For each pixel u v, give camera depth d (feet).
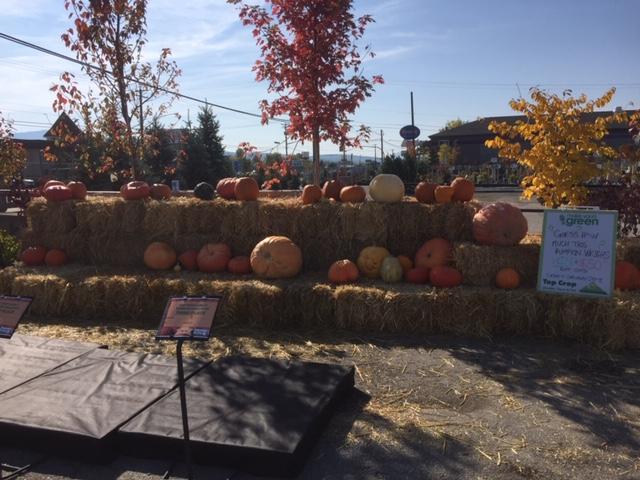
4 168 49.83
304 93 24.52
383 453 10.61
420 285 19.25
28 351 15.20
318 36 24.23
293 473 9.80
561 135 23.99
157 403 11.75
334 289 18.69
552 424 11.69
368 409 12.51
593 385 13.69
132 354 14.97
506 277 18.33
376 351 16.25
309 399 11.72
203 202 22.58
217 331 18.33
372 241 21.02
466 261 18.88
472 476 9.80
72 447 10.54
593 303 16.49
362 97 24.89
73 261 24.26
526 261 18.88
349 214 20.98
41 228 24.36
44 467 10.45
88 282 20.25
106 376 13.34
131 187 24.17
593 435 11.20
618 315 16.03
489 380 14.06
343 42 24.49
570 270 17.16
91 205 23.61
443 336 17.52
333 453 10.64
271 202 22.41
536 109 24.50
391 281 19.84
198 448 10.17
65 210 24.00
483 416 12.10
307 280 19.95
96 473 10.23
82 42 25.50
